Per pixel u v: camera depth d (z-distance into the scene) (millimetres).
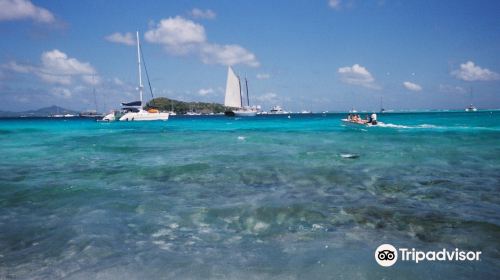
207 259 5695
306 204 8820
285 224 7402
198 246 6266
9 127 53250
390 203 8883
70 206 8789
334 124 55781
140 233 6934
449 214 7918
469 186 10719
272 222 7535
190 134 34438
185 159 16625
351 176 12281
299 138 27844
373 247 6113
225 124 61375
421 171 13148
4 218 7863
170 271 5293
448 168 13758
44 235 6836
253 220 7676
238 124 61031
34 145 24422
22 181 11766
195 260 5660
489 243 6273
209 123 66188
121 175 12773
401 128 39281
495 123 50250
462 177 12062
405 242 6340
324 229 7070
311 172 13000
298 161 15562
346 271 5238
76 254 5953
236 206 8695
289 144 23219
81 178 12273
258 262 5562
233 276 5109
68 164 15461
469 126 42656
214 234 6863
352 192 10102
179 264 5520
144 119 70000
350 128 41656
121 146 23141
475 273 5164
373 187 10688
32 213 8242
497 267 5355
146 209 8516
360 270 5262
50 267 5492
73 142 26688
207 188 10719
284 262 5555
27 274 5273
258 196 9695
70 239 6609
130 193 10094
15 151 20688
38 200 9367
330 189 10492
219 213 8164
